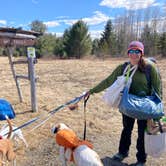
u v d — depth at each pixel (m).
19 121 3.23
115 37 25.45
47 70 8.52
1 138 2.03
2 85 5.50
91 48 23.48
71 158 1.79
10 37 3.40
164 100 4.38
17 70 8.23
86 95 2.22
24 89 5.11
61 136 1.81
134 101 1.94
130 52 1.96
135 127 3.04
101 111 3.79
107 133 2.93
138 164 2.16
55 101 4.29
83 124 3.20
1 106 2.18
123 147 2.29
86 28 22.14
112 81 2.11
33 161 2.29
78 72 7.92
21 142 2.59
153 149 1.98
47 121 3.25
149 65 1.96
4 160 1.96
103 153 2.43
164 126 1.99
